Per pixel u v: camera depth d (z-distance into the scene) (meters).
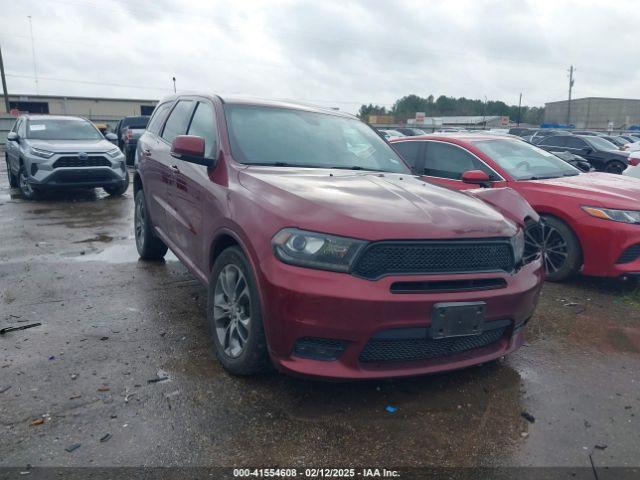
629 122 77.38
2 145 32.53
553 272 5.87
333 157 4.40
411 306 2.91
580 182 6.09
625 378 3.71
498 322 3.28
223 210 3.58
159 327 4.21
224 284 3.58
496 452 2.81
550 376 3.70
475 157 6.52
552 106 87.56
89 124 12.13
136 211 6.27
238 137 4.18
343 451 2.76
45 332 4.06
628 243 5.39
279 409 3.10
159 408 3.06
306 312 2.88
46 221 8.57
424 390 3.41
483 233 3.20
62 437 2.76
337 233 2.92
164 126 5.68
